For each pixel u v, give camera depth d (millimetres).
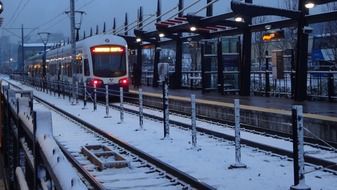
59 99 34938
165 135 14586
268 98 23047
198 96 25578
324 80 22250
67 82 36062
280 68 21906
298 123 7859
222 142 13820
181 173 9383
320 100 20969
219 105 19719
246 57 24562
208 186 8242
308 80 22984
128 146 12797
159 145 13523
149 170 10453
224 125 17797
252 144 12914
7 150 8047
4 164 8555
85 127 17953
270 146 12125
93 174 10141
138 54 39062
